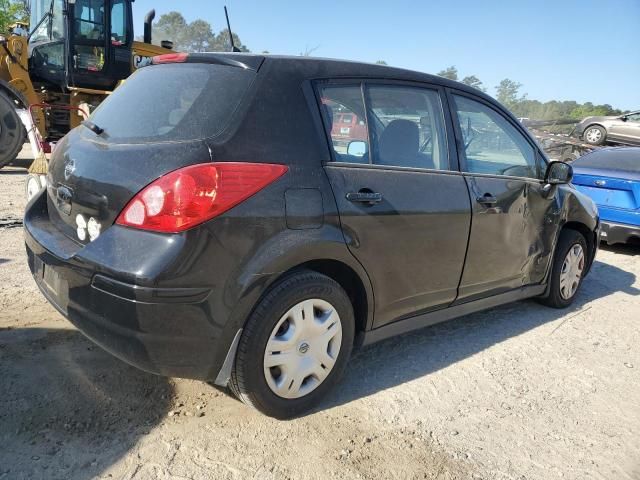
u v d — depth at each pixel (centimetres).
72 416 270
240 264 243
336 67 301
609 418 316
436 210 324
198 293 235
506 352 391
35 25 1070
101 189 252
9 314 373
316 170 272
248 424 277
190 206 230
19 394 282
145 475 235
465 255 353
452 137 354
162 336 234
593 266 661
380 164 307
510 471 262
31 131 893
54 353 327
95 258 239
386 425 288
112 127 286
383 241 298
